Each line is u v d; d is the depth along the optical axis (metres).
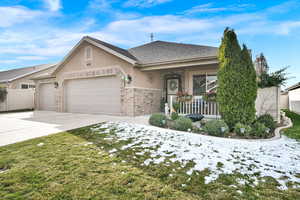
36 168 2.74
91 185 2.26
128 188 2.20
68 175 2.52
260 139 4.58
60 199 1.97
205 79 9.18
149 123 6.57
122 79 8.96
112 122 6.91
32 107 14.93
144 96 9.48
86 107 10.56
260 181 2.43
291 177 2.55
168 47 11.29
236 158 3.28
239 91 5.37
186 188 2.22
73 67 10.91
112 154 3.40
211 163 3.03
